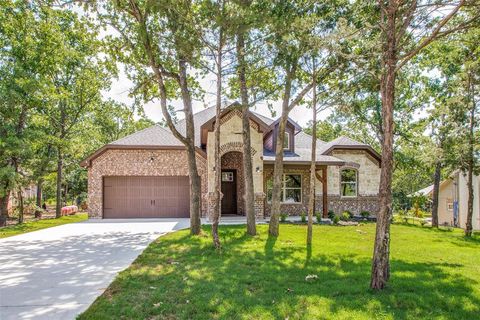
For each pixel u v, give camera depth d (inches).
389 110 253.3
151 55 460.4
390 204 254.2
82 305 220.2
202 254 370.9
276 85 521.0
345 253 383.6
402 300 228.7
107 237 518.6
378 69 377.1
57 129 991.6
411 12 258.8
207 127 721.0
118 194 827.4
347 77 450.6
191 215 510.3
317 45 364.2
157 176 834.2
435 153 645.9
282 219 729.0
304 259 350.9
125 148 815.1
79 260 355.3
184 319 196.2
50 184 1282.0
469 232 598.2
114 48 549.0
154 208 831.7
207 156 749.3
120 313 204.4
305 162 777.6
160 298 228.8
